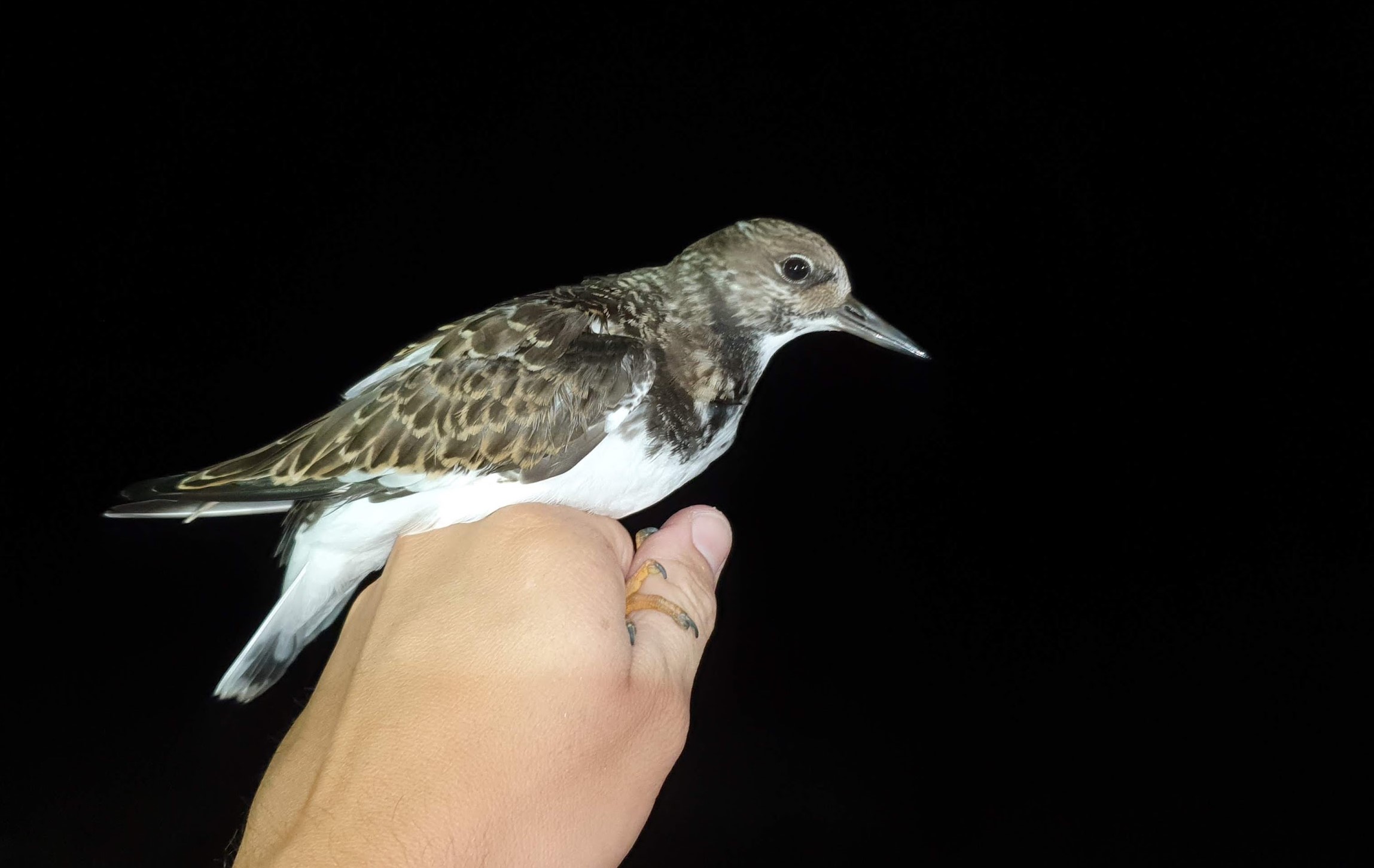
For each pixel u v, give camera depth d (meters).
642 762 0.19
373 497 0.26
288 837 0.17
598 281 0.30
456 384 0.26
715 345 0.29
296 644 0.28
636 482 0.27
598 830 0.18
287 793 0.19
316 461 0.26
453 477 0.26
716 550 0.24
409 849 0.16
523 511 0.21
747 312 0.30
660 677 0.19
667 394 0.28
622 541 0.22
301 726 0.20
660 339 0.28
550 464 0.26
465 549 0.20
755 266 0.30
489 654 0.18
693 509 0.24
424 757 0.17
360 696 0.18
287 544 0.28
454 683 0.18
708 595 0.22
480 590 0.19
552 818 0.17
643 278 0.30
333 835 0.16
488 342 0.27
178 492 0.25
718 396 0.29
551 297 0.28
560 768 0.17
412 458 0.26
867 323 0.31
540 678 0.18
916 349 0.31
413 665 0.18
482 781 0.17
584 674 0.18
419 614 0.19
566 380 0.26
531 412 0.26
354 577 0.28
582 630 0.18
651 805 0.19
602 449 0.26
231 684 0.27
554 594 0.18
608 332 0.27
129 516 0.25
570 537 0.19
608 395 0.26
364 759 0.17
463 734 0.17
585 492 0.27
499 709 0.17
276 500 0.26
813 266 0.30
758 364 0.31
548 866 0.17
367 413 0.26
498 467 0.26
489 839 0.17
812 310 0.31
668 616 0.21
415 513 0.26
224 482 0.26
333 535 0.27
